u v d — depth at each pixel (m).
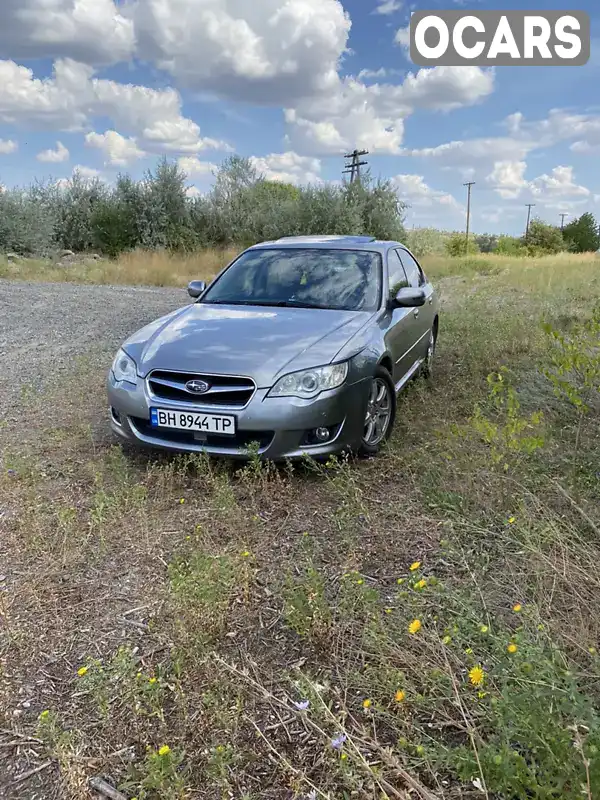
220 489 3.48
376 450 4.38
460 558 2.92
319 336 4.13
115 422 4.27
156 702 2.16
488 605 2.55
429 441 4.46
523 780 1.58
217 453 3.84
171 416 3.90
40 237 21.59
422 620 2.43
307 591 2.65
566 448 4.10
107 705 2.11
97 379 6.55
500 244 56.25
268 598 2.82
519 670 1.83
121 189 24.55
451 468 3.73
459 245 41.38
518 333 7.51
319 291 4.95
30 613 2.75
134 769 1.93
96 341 8.77
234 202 25.28
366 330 4.37
